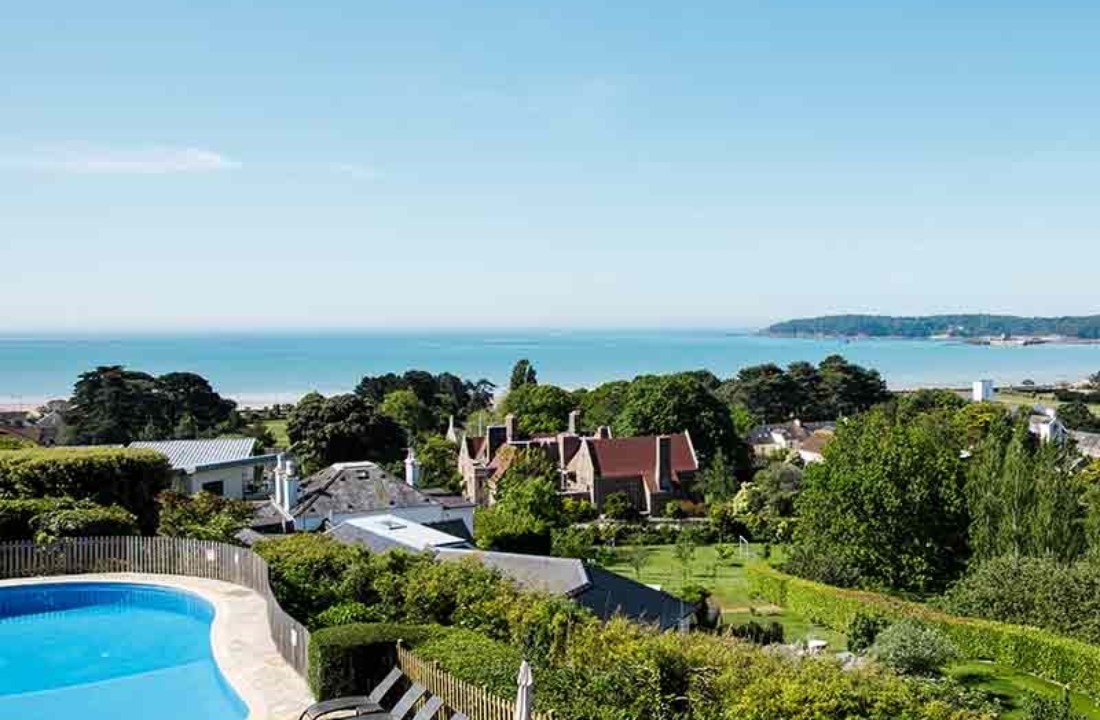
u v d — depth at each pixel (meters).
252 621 27.19
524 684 14.98
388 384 162.12
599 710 16.61
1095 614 43.00
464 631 21.06
